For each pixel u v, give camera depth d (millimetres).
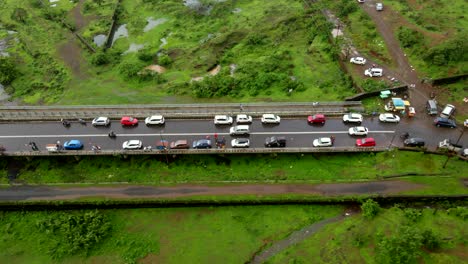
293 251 65188
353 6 127000
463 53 99625
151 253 66375
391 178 74500
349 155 79812
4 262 66375
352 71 100812
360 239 65062
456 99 90000
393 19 122125
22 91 107375
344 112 87750
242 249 66312
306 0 138250
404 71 99625
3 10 154125
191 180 77562
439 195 70188
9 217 72875
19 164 82688
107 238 68625
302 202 71812
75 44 127938
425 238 62188
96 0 151875
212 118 89062
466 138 80750
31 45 128375
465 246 62688
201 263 64562
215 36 125125
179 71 111188
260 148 79562
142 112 90125
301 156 80188
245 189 74625
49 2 158125
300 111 88000
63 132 86812
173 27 133625
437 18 119375
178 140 81812
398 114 87000
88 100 101375
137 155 81375
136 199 73125
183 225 70312
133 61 116438
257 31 123500
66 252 66625
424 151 77438
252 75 103625
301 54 111812
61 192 75812
